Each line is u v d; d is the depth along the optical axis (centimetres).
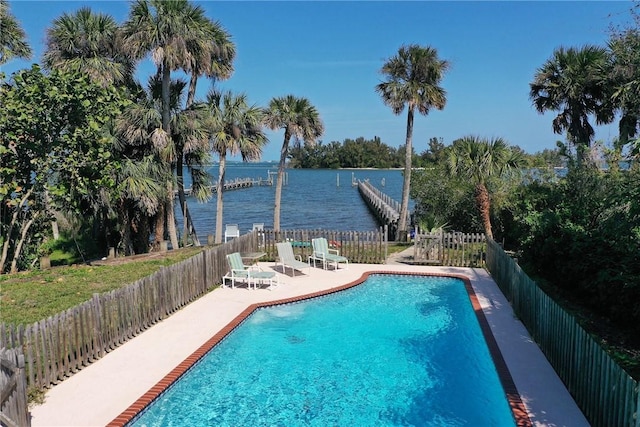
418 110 2344
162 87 1841
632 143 872
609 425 574
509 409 696
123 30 1683
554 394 723
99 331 878
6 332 698
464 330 1099
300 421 707
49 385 754
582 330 674
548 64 2078
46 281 1398
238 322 1095
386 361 929
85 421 658
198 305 1223
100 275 1488
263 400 770
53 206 1541
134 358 880
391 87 2262
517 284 1129
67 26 1761
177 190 1983
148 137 1775
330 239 1823
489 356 915
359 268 1698
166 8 1688
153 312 1066
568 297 1235
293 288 1407
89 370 826
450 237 1748
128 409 693
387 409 744
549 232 1428
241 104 2108
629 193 915
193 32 1702
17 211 1496
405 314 1220
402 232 2369
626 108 1507
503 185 2116
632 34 1389
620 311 980
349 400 773
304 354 963
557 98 2056
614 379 561
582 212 1484
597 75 1892
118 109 1495
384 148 16625
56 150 1400
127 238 1930
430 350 983
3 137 1319
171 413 725
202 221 3931
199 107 1983
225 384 826
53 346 764
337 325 1137
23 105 1309
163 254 1884
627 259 1017
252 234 1781
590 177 1673
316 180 10744
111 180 1480
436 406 752
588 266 1131
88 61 1761
